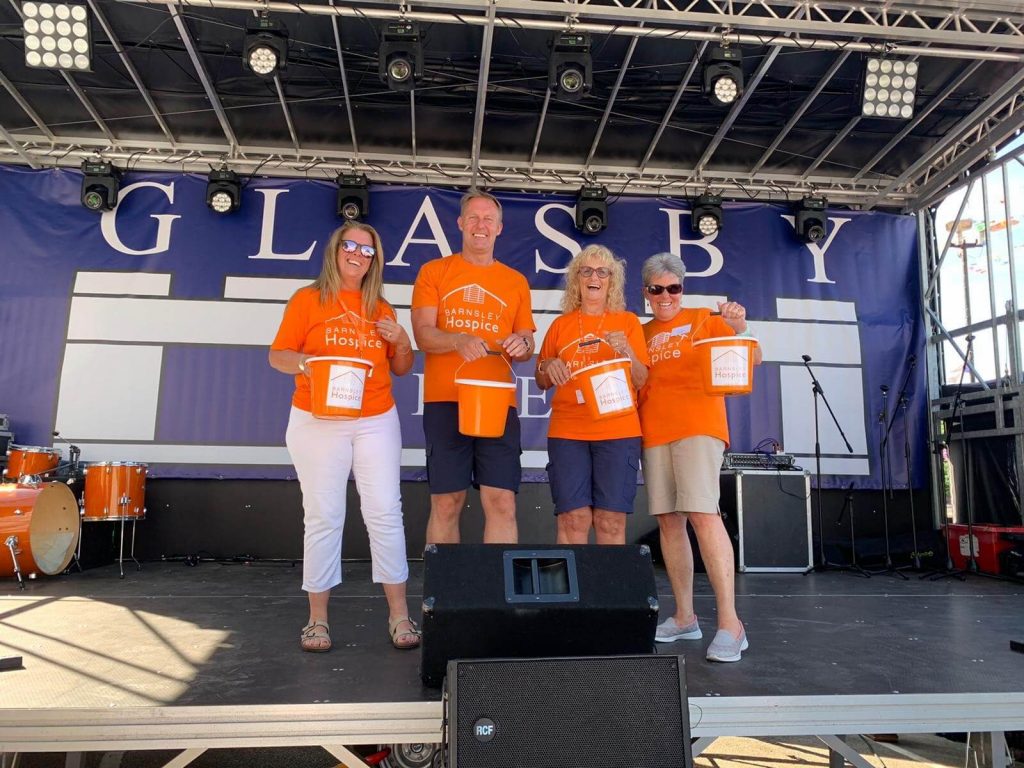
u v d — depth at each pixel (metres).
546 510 5.71
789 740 3.47
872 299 6.14
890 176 6.18
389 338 2.53
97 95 5.20
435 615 1.90
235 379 5.59
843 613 3.49
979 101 5.25
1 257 5.55
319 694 2.00
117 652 2.52
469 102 5.25
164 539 5.46
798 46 4.45
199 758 2.96
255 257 5.73
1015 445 5.42
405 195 5.92
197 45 4.69
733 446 5.83
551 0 4.29
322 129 5.59
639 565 2.05
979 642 2.83
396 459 2.61
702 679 2.23
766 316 6.03
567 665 1.68
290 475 5.54
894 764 3.11
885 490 5.58
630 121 5.46
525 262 5.93
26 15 4.19
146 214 5.71
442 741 1.79
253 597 3.80
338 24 4.55
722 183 6.14
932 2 4.16
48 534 4.64
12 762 2.17
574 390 2.75
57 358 5.48
